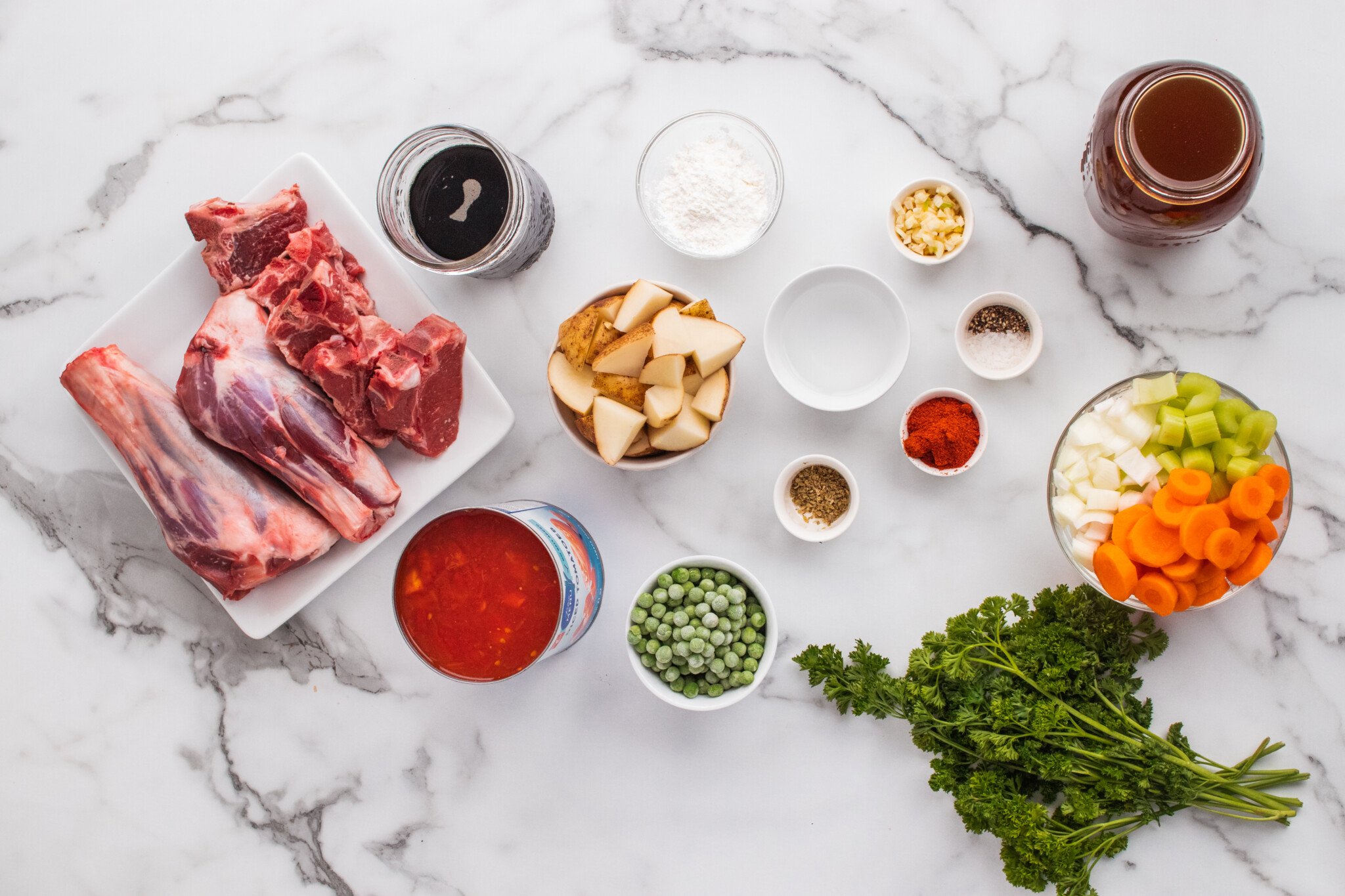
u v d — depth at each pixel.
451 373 0.85
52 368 0.91
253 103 0.90
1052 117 0.88
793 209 0.89
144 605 0.92
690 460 0.90
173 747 0.92
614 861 0.91
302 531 0.85
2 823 0.93
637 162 0.89
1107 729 0.82
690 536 0.90
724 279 0.89
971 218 0.86
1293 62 0.86
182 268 0.87
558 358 0.85
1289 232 0.87
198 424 0.84
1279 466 0.81
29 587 0.92
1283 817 0.85
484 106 0.90
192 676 0.92
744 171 0.87
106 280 0.91
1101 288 0.88
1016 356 0.87
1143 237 0.85
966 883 0.89
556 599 0.83
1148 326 0.88
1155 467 0.82
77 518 0.92
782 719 0.90
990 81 0.88
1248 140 0.78
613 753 0.91
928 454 0.85
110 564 0.92
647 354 0.83
